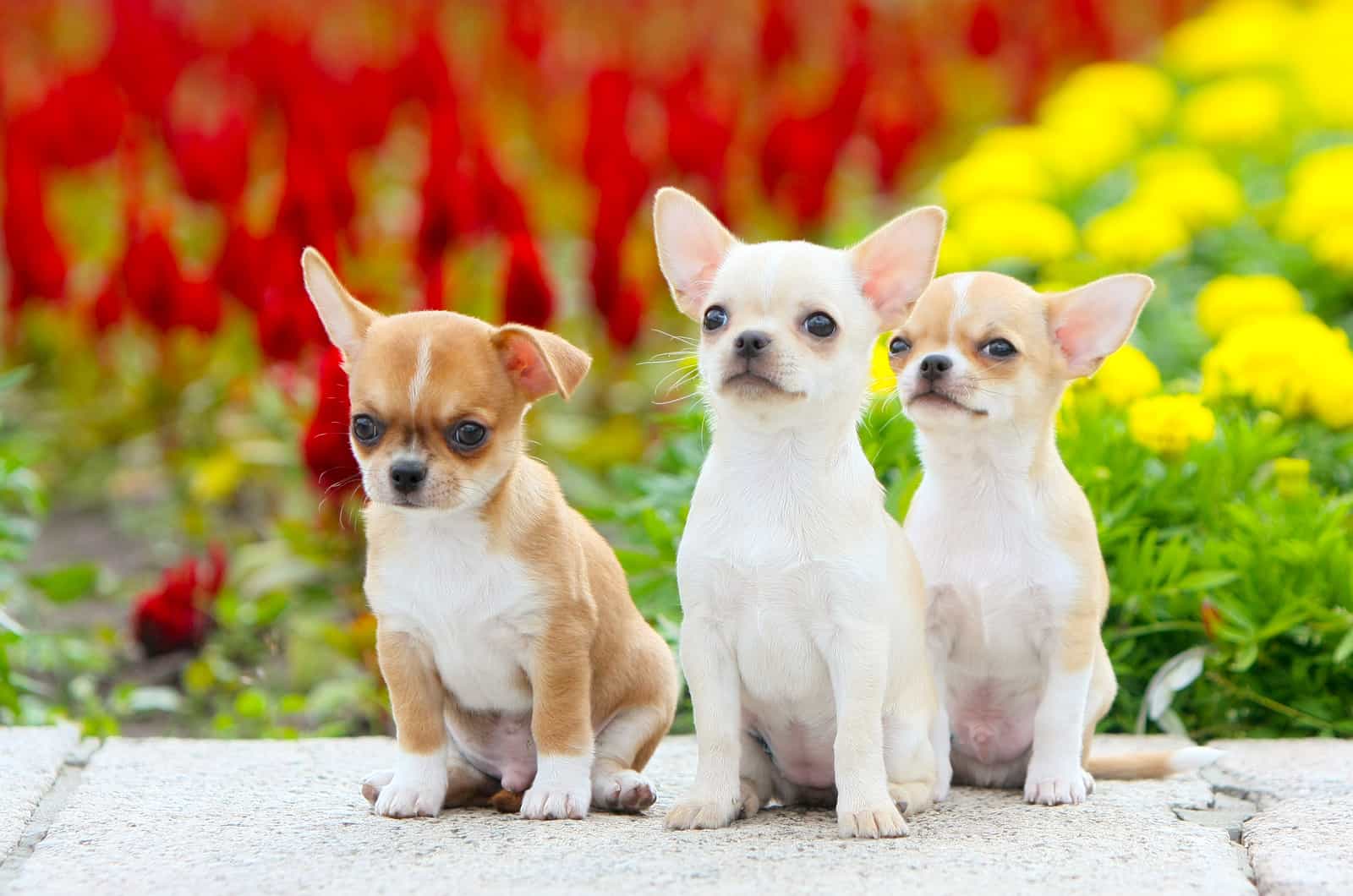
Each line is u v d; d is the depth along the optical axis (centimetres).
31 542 888
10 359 1103
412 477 475
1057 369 543
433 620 493
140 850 455
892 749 498
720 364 476
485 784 540
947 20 1642
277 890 412
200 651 794
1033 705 548
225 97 1431
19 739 593
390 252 1089
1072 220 1197
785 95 1348
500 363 499
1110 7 1664
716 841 457
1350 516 744
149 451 1045
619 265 961
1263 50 1356
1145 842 458
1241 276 1091
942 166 1412
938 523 537
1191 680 657
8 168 1040
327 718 729
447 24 1636
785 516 476
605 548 535
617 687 525
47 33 1616
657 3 1709
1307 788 539
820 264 494
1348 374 795
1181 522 723
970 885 411
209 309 973
